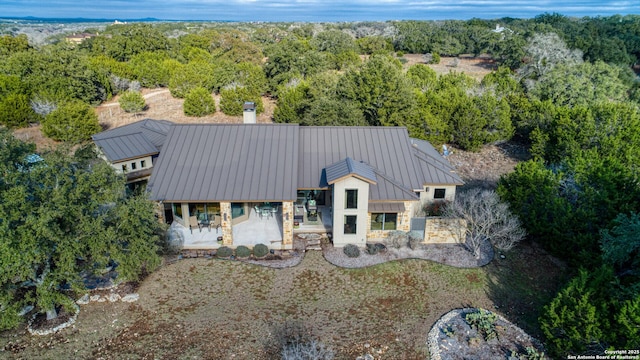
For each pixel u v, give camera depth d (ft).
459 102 143.95
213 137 90.27
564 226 76.23
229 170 83.51
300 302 67.92
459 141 145.07
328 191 95.45
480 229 83.05
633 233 60.44
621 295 55.11
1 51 236.63
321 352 57.31
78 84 182.91
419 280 74.23
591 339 53.52
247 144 88.99
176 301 67.15
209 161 85.30
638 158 99.81
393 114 137.59
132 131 98.68
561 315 55.47
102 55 248.11
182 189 79.77
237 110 171.42
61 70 185.57
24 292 64.64
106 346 57.88
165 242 79.25
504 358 56.95
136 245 62.03
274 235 85.92
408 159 90.43
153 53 267.59
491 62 292.81
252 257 79.15
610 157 88.69
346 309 66.74
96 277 72.08
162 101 195.62
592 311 52.95
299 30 442.50
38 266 58.34
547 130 136.87
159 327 61.57
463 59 312.29
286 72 213.87
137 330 60.90
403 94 139.85
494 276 75.97
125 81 216.33
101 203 58.90
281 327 62.34
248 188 80.18
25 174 54.70
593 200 76.84
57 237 52.70
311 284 72.38
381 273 75.66
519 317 65.87
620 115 120.67
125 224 60.64
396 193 82.07
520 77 204.54
